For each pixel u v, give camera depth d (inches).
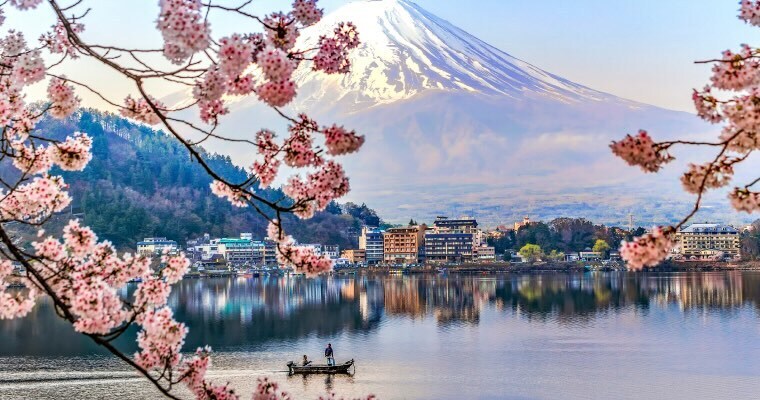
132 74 422.9
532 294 7303.2
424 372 3073.3
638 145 433.7
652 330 4242.1
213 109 489.1
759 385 2765.7
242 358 3422.7
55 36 565.6
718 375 2947.8
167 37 402.6
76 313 474.0
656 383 2817.4
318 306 6127.0
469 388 2780.5
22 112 594.9
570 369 3100.4
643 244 418.0
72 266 541.0
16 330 4035.4
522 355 3452.3
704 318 4781.0
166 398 2465.6
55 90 578.9
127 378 2773.1
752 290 7214.6
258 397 589.9
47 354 3284.9
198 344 3868.1
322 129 536.1
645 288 7829.7
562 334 4148.6
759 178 438.6
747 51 435.8
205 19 408.8
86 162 601.0
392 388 2773.1
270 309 5861.2
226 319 5118.1
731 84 438.3
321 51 534.9
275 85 434.6
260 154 550.0
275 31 522.3
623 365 3171.8
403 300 6717.5
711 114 439.2
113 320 500.1
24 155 598.2
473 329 4451.3
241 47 428.5
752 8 455.5
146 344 543.8
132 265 546.6
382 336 4190.5
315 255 592.7
